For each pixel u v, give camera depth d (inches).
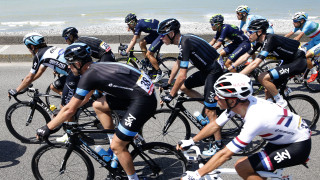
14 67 294.2
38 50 142.8
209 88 130.7
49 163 128.2
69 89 141.9
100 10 769.6
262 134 85.9
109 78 97.6
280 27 411.5
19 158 140.3
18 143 153.6
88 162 111.3
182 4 834.8
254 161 88.5
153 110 102.9
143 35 347.9
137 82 100.0
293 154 85.7
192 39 126.4
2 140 156.6
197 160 98.6
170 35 127.6
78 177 123.8
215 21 209.0
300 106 155.2
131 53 246.2
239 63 168.6
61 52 141.6
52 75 261.0
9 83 245.9
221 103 89.4
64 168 112.7
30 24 595.5
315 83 226.2
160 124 151.0
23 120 172.1
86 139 149.9
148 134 156.8
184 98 137.3
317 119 155.8
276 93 149.0
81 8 816.9
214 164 84.8
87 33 385.7
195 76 146.2
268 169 87.6
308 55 205.5
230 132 151.5
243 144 82.7
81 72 102.4
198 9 743.1
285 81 152.0
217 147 135.3
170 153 115.0
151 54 230.4
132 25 241.8
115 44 346.9
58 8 824.9
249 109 84.2
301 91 218.2
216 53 133.0
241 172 90.7
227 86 83.2
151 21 239.8
